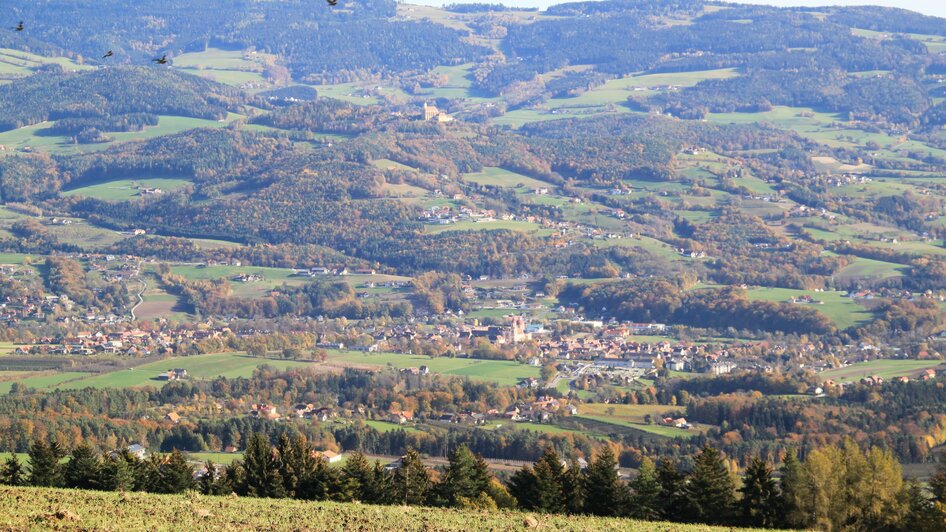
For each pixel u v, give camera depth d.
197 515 148.12
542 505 193.75
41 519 137.50
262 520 148.50
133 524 140.00
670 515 193.00
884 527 192.38
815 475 188.50
